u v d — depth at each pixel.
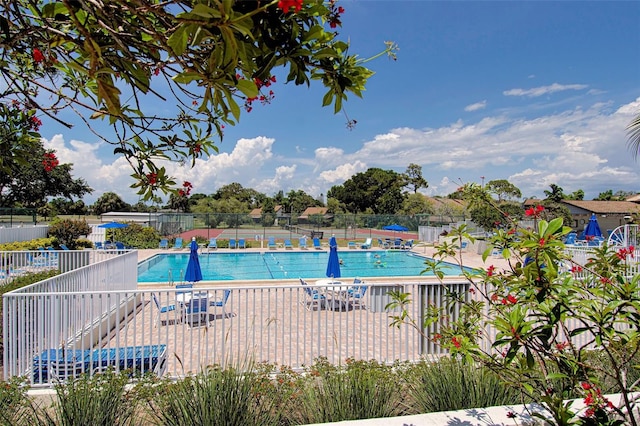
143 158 2.45
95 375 3.86
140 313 9.50
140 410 3.72
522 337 1.92
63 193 37.25
